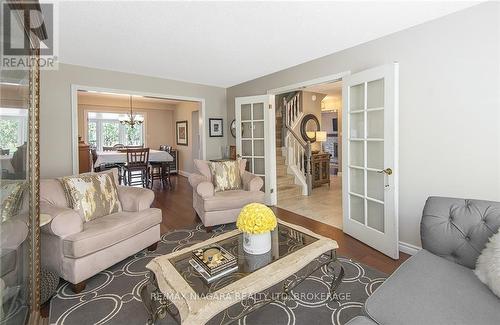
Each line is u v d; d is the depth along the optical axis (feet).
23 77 4.34
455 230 4.78
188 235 9.78
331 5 6.33
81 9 6.33
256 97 13.76
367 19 7.11
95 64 11.23
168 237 9.61
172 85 14.40
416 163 7.75
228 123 16.76
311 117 20.81
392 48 8.10
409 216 8.00
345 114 9.37
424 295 3.73
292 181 17.51
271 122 13.50
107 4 6.13
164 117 26.89
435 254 4.92
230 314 5.34
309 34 8.10
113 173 8.91
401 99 7.97
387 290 3.92
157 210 8.47
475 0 6.20
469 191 6.77
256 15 6.79
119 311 5.57
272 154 13.69
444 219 4.97
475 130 6.60
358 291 6.19
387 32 8.02
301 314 5.43
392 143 7.51
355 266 7.34
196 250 5.15
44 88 10.64
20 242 4.54
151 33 7.87
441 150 7.22
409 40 7.68
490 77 6.30
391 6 6.43
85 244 6.18
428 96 7.38
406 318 3.35
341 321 5.22
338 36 8.29
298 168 17.81
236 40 8.54
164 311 4.37
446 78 7.00
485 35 6.31
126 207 8.49
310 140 20.75
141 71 12.53
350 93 9.20
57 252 6.32
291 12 6.65
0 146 3.82
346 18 7.02
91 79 11.74
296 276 6.44
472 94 6.59
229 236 6.11
